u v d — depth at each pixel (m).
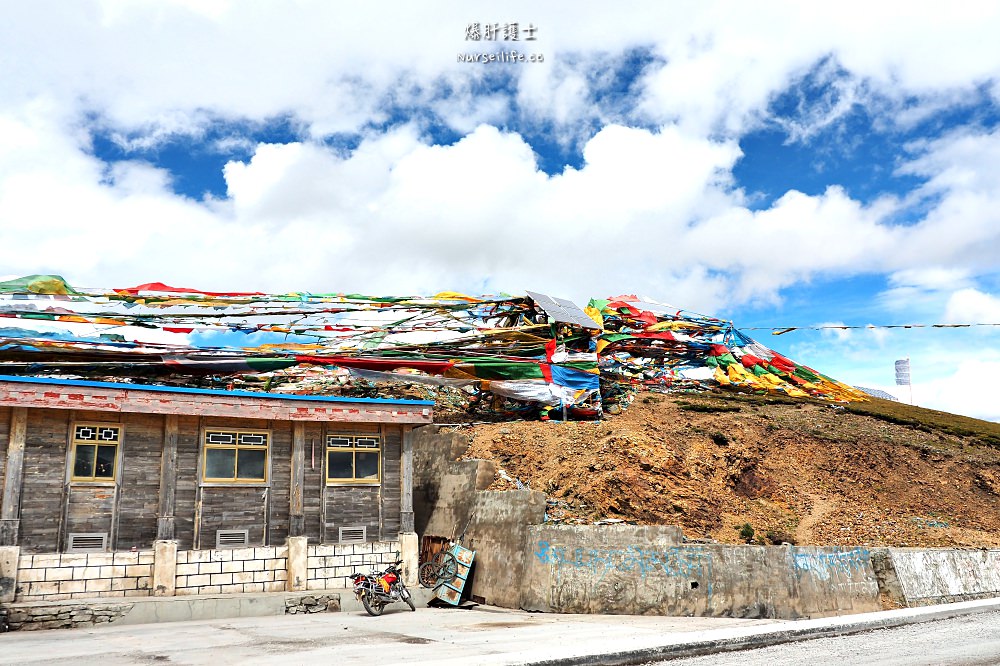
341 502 18.52
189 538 16.70
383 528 18.89
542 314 30.81
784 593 15.62
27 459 15.41
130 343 24.12
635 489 20.30
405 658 9.96
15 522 14.98
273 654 10.55
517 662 9.34
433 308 30.27
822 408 30.84
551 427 24.91
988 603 15.67
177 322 26.19
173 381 25.17
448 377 26.97
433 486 22.03
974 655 10.17
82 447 16.02
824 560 16.34
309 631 13.23
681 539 16.31
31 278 24.50
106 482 16.11
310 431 18.45
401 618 15.35
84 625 14.48
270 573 17.33
